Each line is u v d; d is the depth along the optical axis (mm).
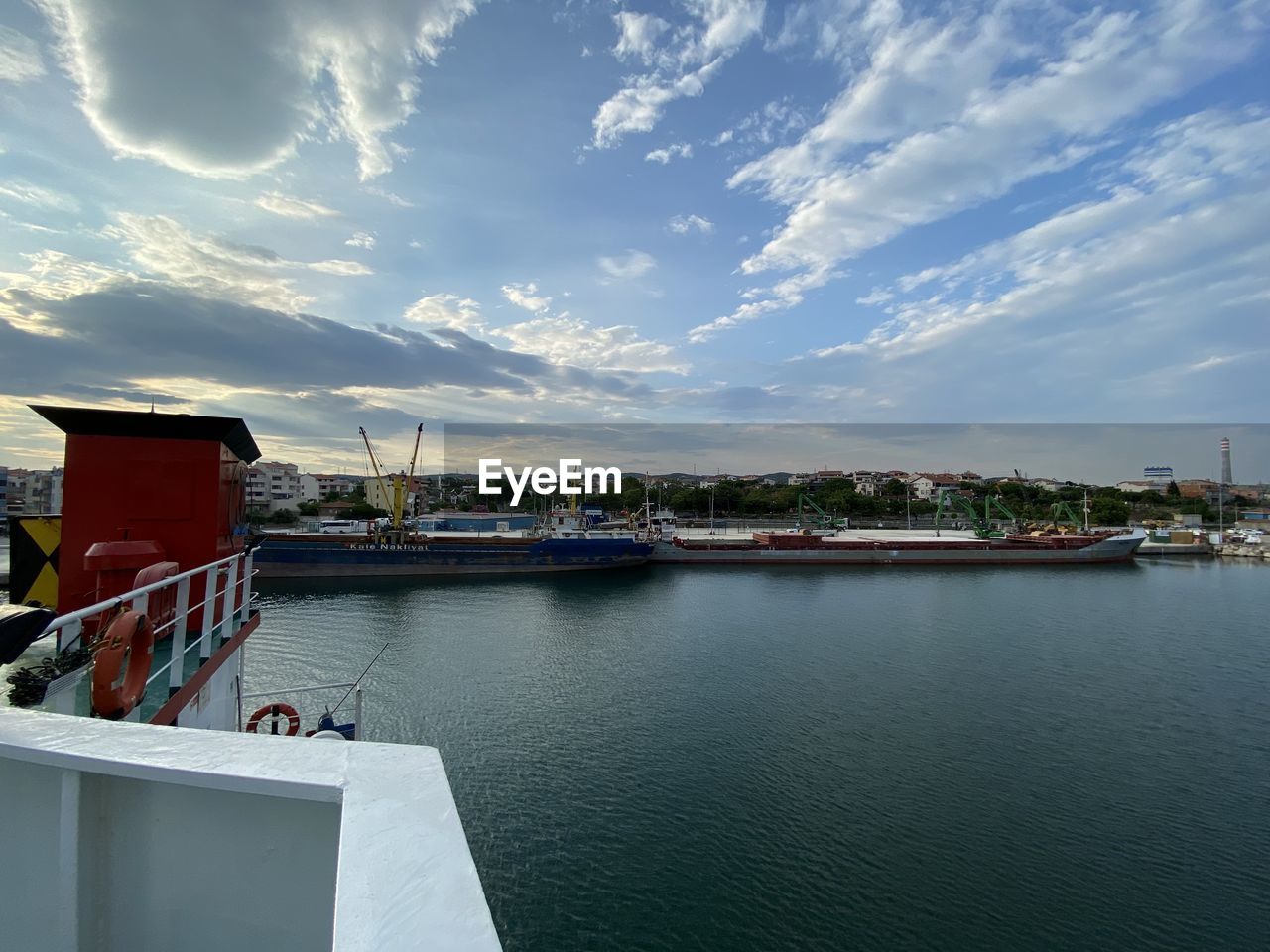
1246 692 24250
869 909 12289
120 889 1967
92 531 8836
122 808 1963
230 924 1922
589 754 18266
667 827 14734
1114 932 11844
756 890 12812
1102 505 111188
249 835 1899
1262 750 19172
